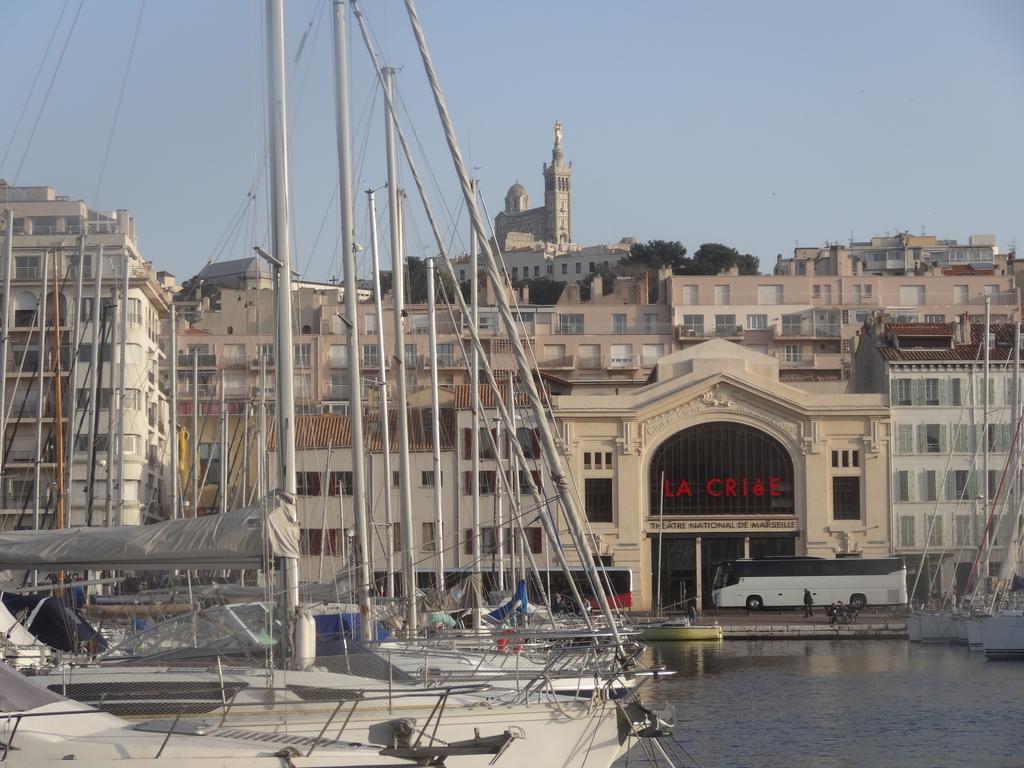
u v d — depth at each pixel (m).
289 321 35.41
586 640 46.03
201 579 51.75
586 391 175.62
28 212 135.25
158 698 31.17
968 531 140.38
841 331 196.12
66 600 46.84
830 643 108.88
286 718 30.69
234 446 134.75
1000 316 196.12
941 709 62.28
